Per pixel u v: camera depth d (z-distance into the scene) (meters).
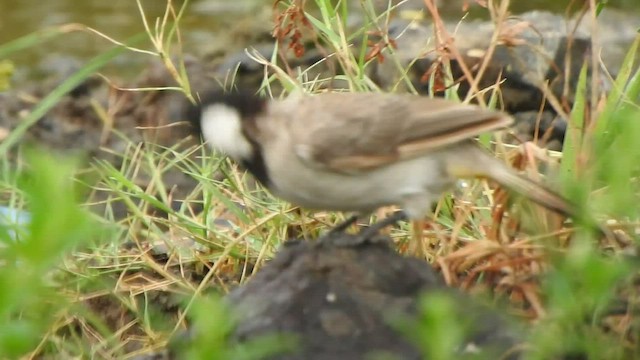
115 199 13.30
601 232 10.38
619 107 11.26
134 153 15.51
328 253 9.88
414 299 9.60
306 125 9.85
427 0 12.91
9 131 18.67
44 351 11.57
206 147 14.80
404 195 9.97
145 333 11.93
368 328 9.43
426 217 11.78
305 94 12.28
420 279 9.79
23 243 8.15
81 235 7.92
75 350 11.65
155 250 12.99
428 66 16.34
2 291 8.09
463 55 16.42
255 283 9.85
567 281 8.98
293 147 9.75
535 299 10.38
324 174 9.77
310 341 9.38
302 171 9.79
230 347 9.38
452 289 9.81
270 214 12.32
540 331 9.16
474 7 22.39
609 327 10.11
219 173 14.77
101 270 12.45
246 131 9.99
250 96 10.13
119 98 18.56
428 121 9.88
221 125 10.07
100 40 23.17
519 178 9.99
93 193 14.90
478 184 11.82
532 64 16.42
